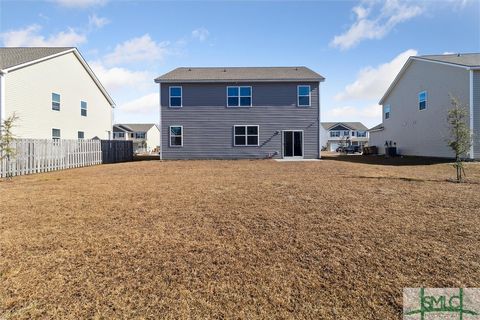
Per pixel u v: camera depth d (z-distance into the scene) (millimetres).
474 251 3553
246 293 2715
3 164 10766
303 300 2604
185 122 19797
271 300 2602
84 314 2396
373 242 3873
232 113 19750
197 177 10305
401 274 3031
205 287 2814
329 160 19125
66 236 4141
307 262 3322
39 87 17766
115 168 14430
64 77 20266
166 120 19812
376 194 6887
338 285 2842
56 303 2541
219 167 14312
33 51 19484
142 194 7070
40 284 2842
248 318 2359
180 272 3104
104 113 26234
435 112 18672
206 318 2357
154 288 2795
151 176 10742
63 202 6227
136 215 5191
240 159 19594
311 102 19719
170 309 2471
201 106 19781
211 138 19797
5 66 15492
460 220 4777
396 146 24703
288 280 2939
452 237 4016
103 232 4309
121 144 21328
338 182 8828
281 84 19703
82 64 22516
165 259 3408
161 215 5188
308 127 19750
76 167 15398
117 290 2752
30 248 3701
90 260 3373
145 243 3885
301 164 15852
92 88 24141
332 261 3338
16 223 4727
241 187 7996
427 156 19688
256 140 19797
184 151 19844
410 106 21984
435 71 18656
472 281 2879
